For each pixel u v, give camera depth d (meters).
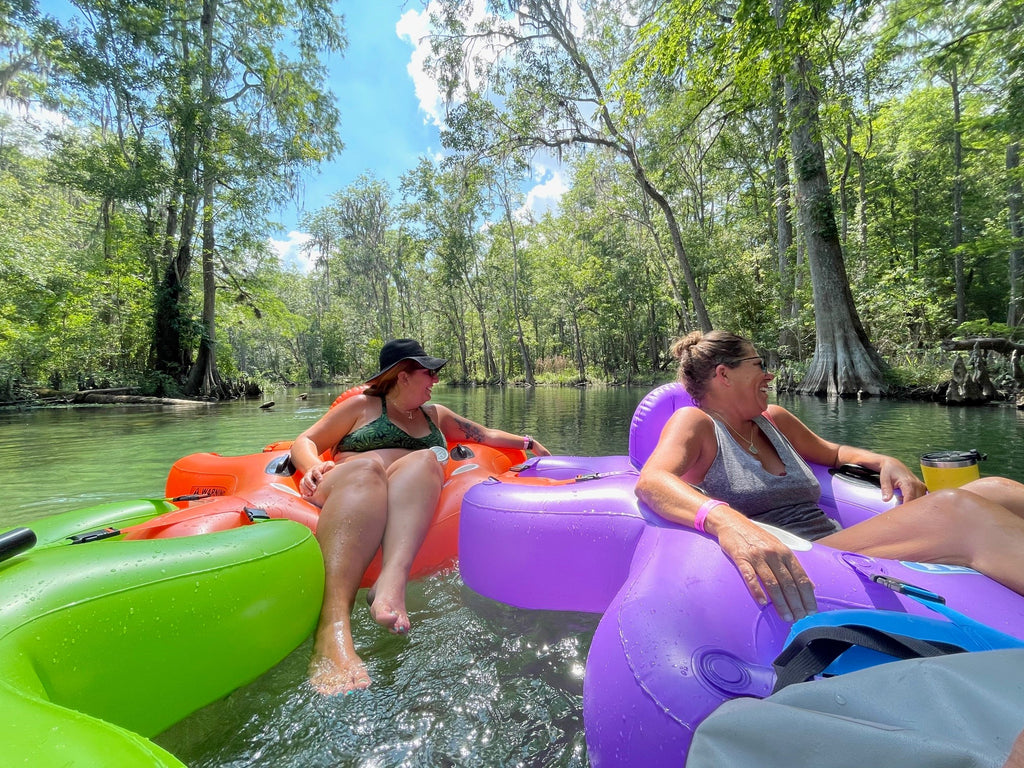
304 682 1.34
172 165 15.59
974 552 1.15
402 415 2.42
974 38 9.47
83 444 5.81
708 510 1.25
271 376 46.66
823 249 11.62
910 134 18.62
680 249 13.52
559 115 13.22
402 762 1.08
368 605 1.73
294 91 17.02
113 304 16.06
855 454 1.96
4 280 13.04
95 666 1.04
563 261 27.47
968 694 0.67
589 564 1.64
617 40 12.49
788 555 1.09
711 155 20.08
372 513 1.76
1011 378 9.18
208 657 1.22
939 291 21.34
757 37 6.75
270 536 1.51
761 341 16.25
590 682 1.08
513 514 1.81
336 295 43.72
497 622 1.66
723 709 0.80
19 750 0.67
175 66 14.58
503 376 28.83
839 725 0.67
